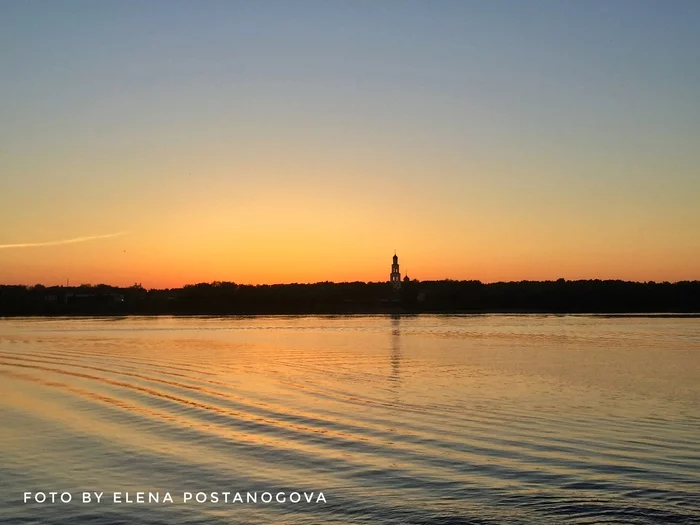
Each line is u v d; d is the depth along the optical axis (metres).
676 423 32.03
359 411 35.44
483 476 22.62
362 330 132.00
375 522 18.56
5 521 18.77
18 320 185.12
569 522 18.42
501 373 54.59
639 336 107.44
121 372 55.09
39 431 30.09
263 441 27.92
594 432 29.77
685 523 18.31
